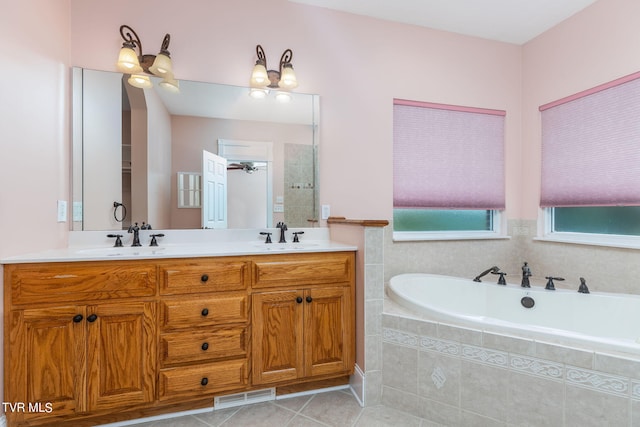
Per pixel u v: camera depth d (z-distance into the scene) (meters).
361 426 1.51
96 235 1.86
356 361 1.77
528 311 2.08
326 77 2.27
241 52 2.11
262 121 2.17
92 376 1.38
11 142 1.32
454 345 1.51
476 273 2.60
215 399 1.65
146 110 1.97
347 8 2.27
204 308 1.52
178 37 1.99
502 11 2.28
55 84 1.67
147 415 1.55
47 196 1.59
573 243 2.29
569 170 2.33
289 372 1.65
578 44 2.26
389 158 2.40
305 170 2.25
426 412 1.57
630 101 1.96
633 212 2.06
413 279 2.27
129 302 1.43
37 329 1.32
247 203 2.16
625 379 1.17
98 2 1.86
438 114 2.53
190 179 2.05
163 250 1.68
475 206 2.60
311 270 1.69
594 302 1.88
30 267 1.31
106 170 1.89
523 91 2.71
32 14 1.46
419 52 2.47
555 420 1.29
